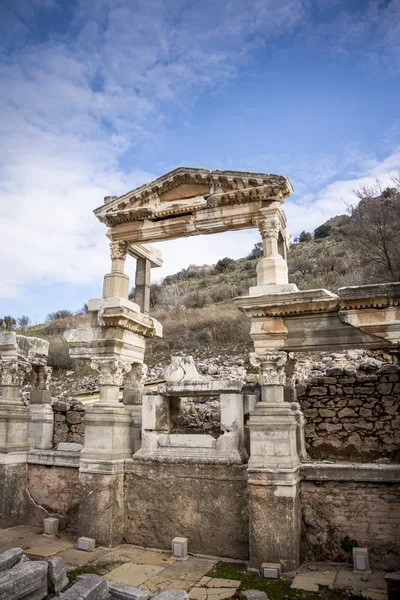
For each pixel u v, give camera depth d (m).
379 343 8.34
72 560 8.54
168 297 44.06
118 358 10.48
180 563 8.39
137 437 10.66
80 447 11.66
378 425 10.88
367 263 28.06
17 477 11.25
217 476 8.97
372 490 8.30
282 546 7.96
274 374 8.81
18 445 11.45
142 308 12.23
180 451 9.44
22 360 12.27
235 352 24.62
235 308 32.31
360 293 8.23
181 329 29.95
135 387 11.50
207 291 44.25
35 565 6.36
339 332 8.60
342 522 8.37
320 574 7.74
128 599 6.20
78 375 27.44
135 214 10.89
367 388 11.10
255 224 10.01
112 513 9.40
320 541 8.41
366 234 25.67
